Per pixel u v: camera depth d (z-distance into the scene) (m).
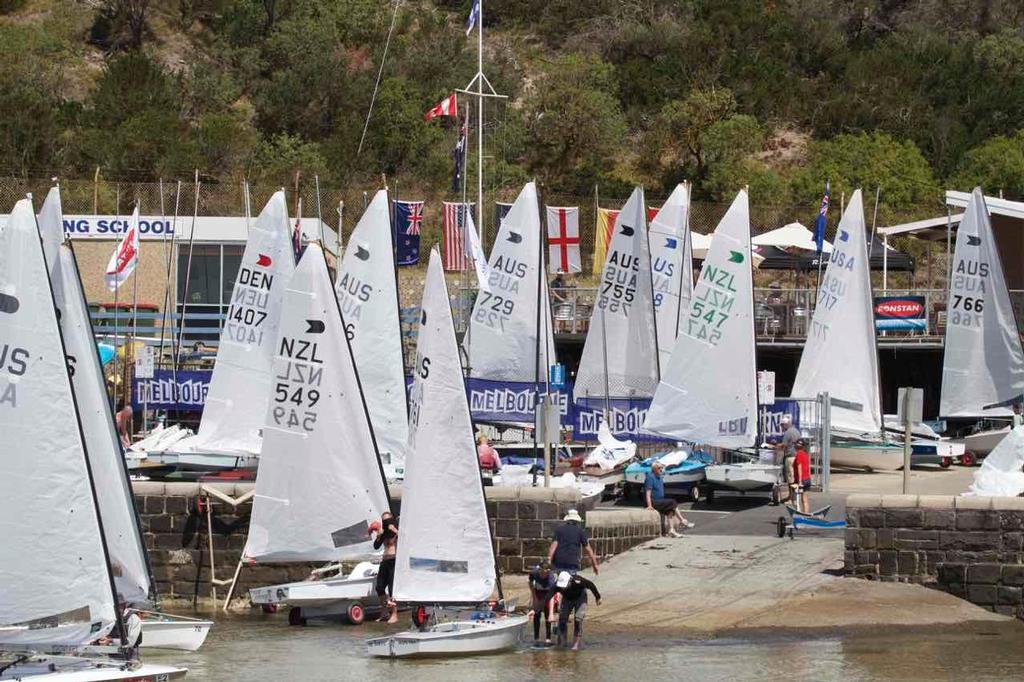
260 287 50.41
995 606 40.53
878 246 82.06
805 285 101.62
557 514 44.31
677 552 45.31
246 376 50.41
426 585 36.06
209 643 38.62
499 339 58.38
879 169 114.00
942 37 142.88
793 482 48.66
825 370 60.00
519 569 44.50
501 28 149.12
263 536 41.97
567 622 38.50
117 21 141.62
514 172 112.31
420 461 36.19
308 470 41.81
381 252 50.38
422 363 36.28
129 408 56.66
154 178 105.81
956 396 62.06
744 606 40.28
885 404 74.94
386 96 119.50
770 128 125.56
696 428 54.16
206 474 51.41
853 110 126.69
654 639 37.78
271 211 50.50
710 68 132.75
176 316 74.88
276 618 43.56
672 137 118.94
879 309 73.25
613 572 43.66
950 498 41.25
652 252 61.47
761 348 73.12
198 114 125.38
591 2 147.62
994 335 61.66
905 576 41.59
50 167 105.12
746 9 144.25
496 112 120.81
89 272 76.06
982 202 61.41
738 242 53.88
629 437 57.81
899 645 36.97
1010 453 44.75
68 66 134.00
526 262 58.38
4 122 106.31
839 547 45.31
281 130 122.75
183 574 46.59
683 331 54.19
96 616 30.50
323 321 41.78
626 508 50.91
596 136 119.38
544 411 45.03
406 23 142.88
